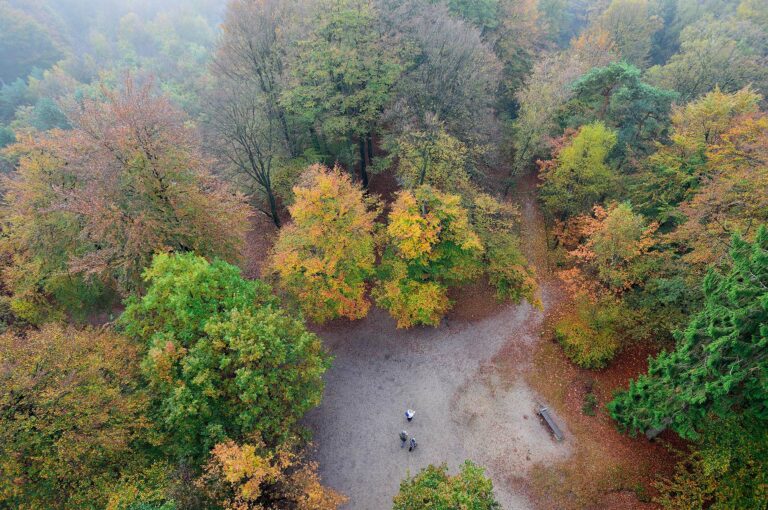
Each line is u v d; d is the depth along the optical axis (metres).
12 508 14.80
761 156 21.69
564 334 27.03
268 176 32.03
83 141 21.38
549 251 34.72
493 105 40.06
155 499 15.29
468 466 16.55
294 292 25.25
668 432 22.91
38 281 25.55
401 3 35.38
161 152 21.50
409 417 23.67
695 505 18.86
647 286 25.06
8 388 15.47
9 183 25.09
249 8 29.80
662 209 27.75
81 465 15.95
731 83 36.59
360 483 21.53
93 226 20.55
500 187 38.09
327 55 28.98
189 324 18.33
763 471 17.38
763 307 13.63
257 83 31.77
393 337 28.44
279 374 18.77
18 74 67.06
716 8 55.31
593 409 24.44
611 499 20.77
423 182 29.53
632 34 49.44
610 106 32.59
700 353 17.00
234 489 16.44
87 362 17.42
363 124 32.00
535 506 20.73
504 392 25.53
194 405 16.61
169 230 21.86
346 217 23.61
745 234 21.03
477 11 39.06
